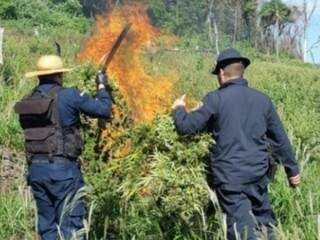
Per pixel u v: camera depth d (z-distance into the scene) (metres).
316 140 7.71
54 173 4.79
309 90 14.91
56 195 4.82
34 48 17.56
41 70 4.91
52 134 4.79
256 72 21.39
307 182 6.07
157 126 4.76
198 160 4.68
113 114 5.32
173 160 4.70
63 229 4.81
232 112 4.57
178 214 4.87
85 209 5.02
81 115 5.27
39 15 48.22
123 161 5.02
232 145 4.55
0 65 11.95
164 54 18.77
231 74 4.67
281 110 10.23
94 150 5.26
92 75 5.43
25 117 4.86
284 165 4.73
